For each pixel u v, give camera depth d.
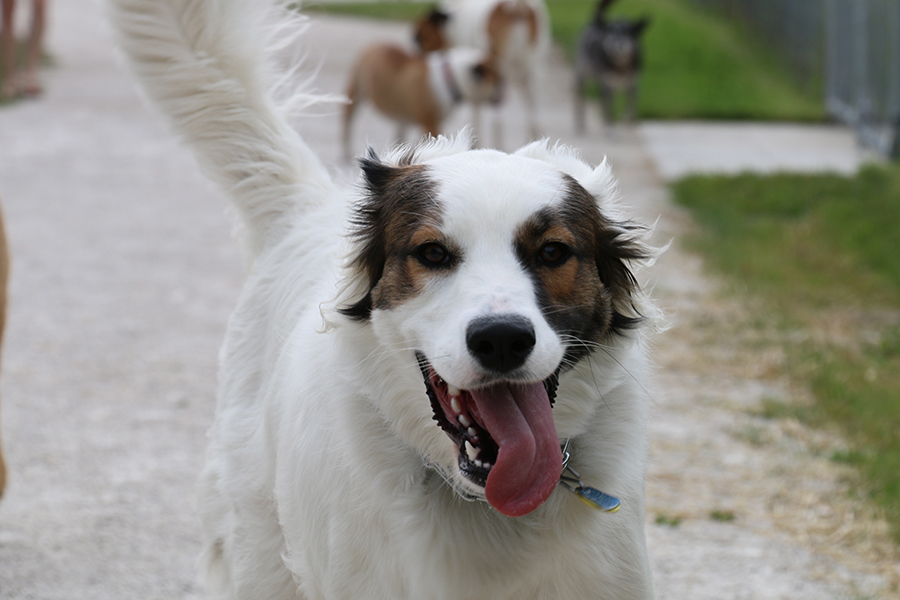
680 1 31.14
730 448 5.46
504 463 2.65
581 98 15.66
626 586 2.95
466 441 2.75
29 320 7.39
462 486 2.83
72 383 6.27
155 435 5.58
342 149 13.86
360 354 2.98
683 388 6.30
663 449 5.44
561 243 2.79
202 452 5.39
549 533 2.86
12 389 6.15
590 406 2.91
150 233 9.86
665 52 22.33
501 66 14.63
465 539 2.86
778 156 14.02
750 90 18.95
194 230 10.02
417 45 16.84
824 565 4.34
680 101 17.69
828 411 5.90
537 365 2.60
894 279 8.57
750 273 8.66
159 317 7.54
